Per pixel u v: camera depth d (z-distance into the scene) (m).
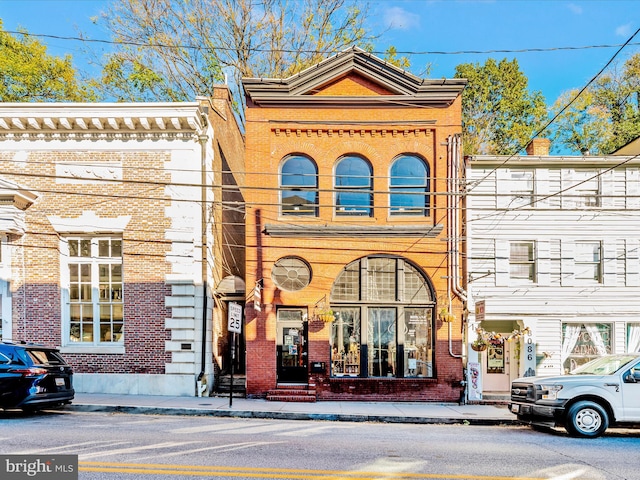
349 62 16.11
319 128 16.09
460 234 16.17
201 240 15.55
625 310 16.08
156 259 15.36
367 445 8.91
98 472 6.72
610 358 11.45
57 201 15.48
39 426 10.03
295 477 6.68
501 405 14.95
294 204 16.11
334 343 15.85
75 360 15.18
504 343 16.94
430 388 15.36
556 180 16.45
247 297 15.68
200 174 15.59
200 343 15.34
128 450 8.00
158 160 15.60
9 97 24.34
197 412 12.64
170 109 15.33
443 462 7.72
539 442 9.59
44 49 25.08
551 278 16.20
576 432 10.20
